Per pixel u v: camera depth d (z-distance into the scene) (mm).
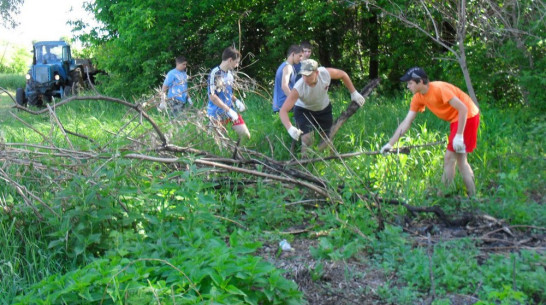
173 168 6184
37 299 3066
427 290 4039
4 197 4957
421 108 6203
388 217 5391
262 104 11438
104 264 3379
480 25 10070
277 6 13992
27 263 4242
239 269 3303
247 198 5770
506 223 5188
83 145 5570
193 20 14875
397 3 11688
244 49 14828
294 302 3488
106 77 16000
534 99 9445
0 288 3924
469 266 4184
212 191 5711
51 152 5652
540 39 9297
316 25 13477
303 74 6527
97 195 4441
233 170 5602
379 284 4160
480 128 8258
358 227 4938
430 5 10250
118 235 4152
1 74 36906
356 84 14852
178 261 3559
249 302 3244
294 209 5645
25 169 5309
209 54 15094
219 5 14781
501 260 4266
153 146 5879
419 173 6617
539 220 5184
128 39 14188
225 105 7141
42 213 4598
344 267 4395
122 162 4762
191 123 6293
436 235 5023
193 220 4445
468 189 6023
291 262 4461
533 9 9789
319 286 4145
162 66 14531
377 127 8594
